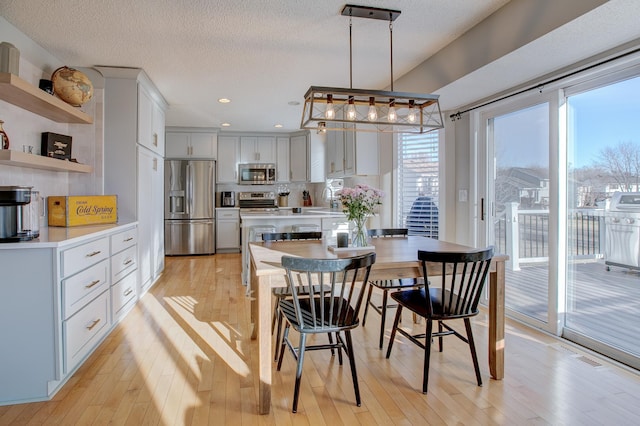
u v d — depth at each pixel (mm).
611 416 1779
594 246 2492
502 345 2133
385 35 2701
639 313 2213
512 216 3146
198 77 3623
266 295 1836
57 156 2967
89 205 2982
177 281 4473
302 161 6641
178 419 1765
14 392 1899
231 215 6602
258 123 5941
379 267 1987
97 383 2086
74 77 2863
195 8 2311
